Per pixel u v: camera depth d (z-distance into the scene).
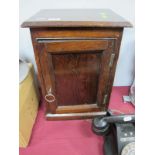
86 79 0.79
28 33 1.00
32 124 0.93
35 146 0.84
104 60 0.70
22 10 0.92
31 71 0.95
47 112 0.93
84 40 0.63
